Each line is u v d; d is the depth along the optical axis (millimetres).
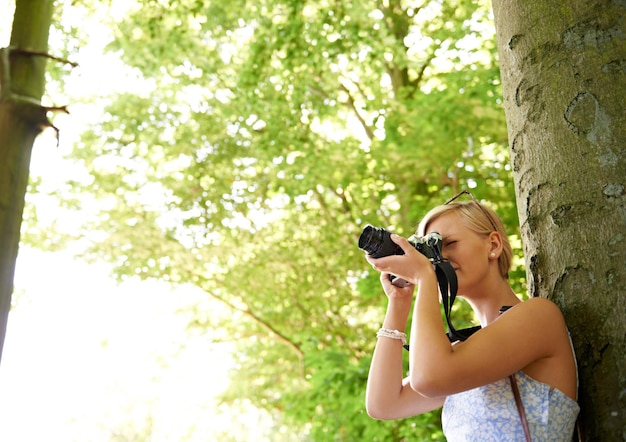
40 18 2209
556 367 1734
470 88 7484
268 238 10812
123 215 10688
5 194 1984
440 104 7598
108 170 10602
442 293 1908
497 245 1988
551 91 1952
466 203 2035
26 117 2039
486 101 7430
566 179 1875
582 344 1773
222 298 11508
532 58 2008
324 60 7043
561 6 1996
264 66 7395
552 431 1699
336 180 8617
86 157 10484
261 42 7309
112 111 10289
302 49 6984
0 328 1903
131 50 8641
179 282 10945
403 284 2207
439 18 8922
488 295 1965
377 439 6828
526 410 1722
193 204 10203
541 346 1714
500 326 1714
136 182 10578
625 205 1796
